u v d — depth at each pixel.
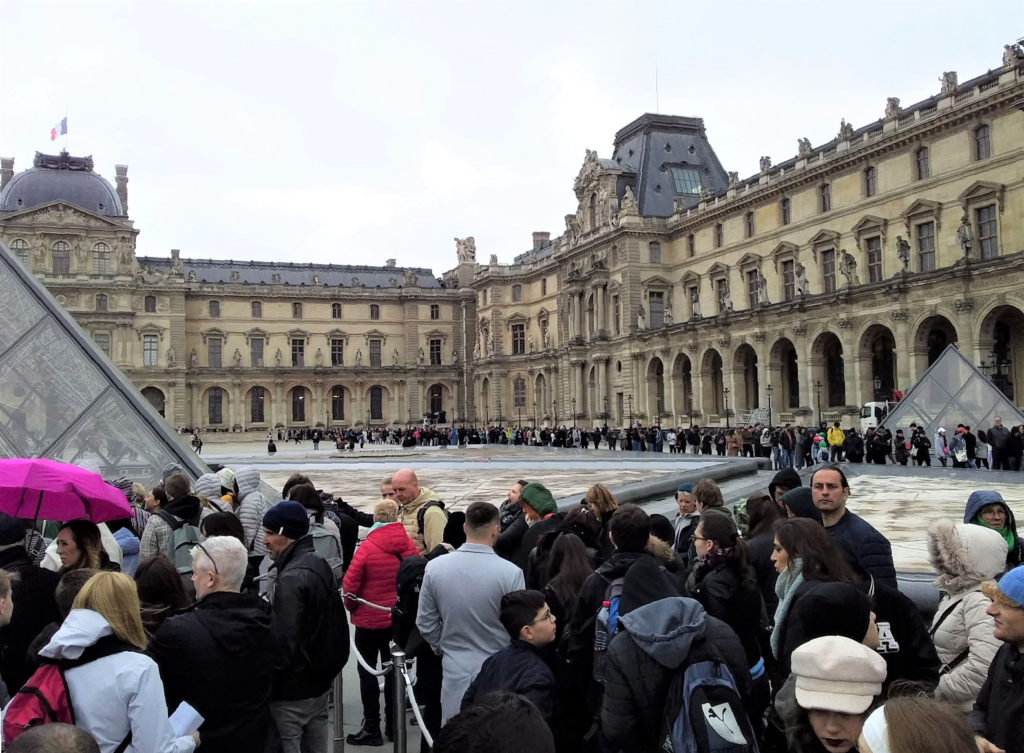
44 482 11.72
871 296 69.56
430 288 156.88
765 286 84.00
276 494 31.23
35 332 26.30
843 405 80.06
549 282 129.50
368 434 121.50
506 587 9.60
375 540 12.53
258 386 145.88
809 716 6.21
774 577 10.66
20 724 6.61
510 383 136.75
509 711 4.84
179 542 13.05
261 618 8.29
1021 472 38.31
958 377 50.94
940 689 8.08
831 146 84.94
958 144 69.12
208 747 7.81
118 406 26.59
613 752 7.50
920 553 19.70
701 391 91.50
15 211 125.94
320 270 159.38
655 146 112.88
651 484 32.09
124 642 7.10
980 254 67.56
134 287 131.00
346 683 15.27
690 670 6.96
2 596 7.77
